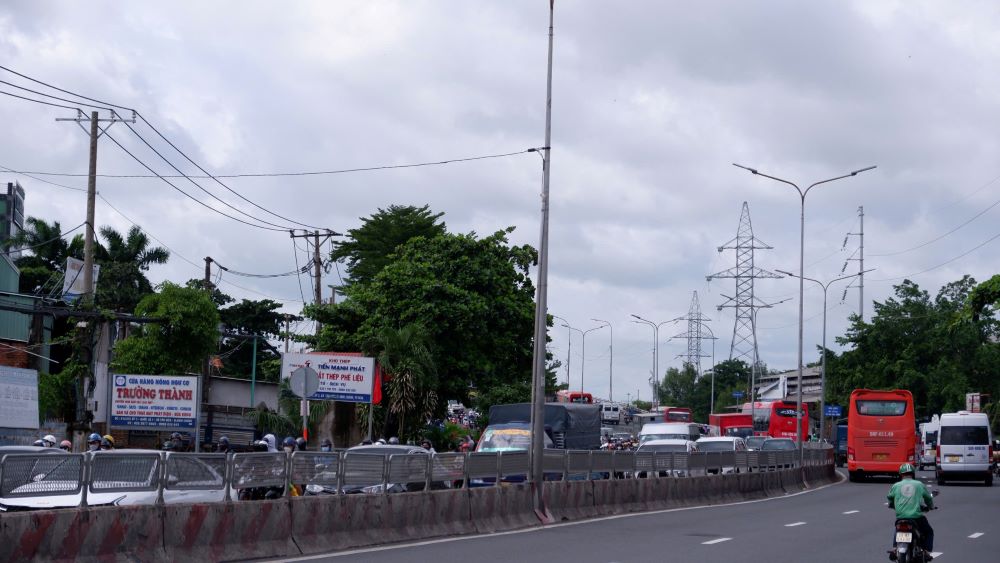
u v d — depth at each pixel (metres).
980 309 27.81
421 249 47.25
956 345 76.75
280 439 40.28
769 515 24.81
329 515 15.37
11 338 43.22
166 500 12.90
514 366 48.50
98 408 38.94
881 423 43.91
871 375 78.31
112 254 65.62
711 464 31.41
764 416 67.38
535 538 17.97
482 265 46.69
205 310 41.78
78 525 11.15
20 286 60.19
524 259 47.75
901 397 44.06
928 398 75.44
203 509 13.03
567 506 22.80
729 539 18.23
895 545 13.68
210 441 44.22
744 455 34.09
